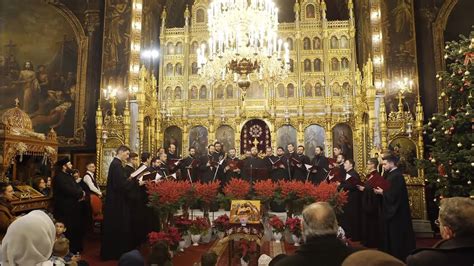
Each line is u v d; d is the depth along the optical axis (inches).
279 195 331.9
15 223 119.3
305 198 320.2
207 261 157.6
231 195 329.4
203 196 331.6
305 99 695.1
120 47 639.8
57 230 269.7
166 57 729.0
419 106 560.4
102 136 598.9
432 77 608.4
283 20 766.5
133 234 378.9
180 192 324.2
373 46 596.7
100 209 435.8
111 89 627.8
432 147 411.8
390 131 565.9
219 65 440.5
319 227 114.7
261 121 701.9
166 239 276.2
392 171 322.7
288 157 532.7
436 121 426.3
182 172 540.1
